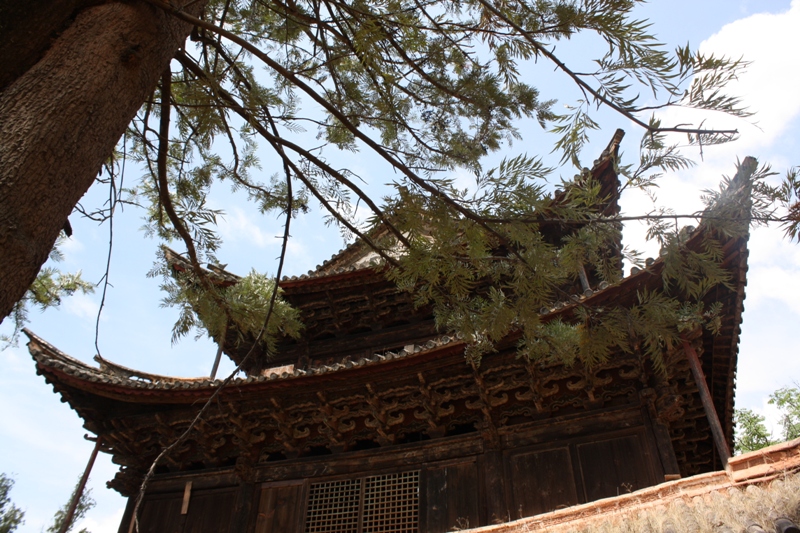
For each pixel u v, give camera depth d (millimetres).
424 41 6039
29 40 4012
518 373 12688
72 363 14938
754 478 7949
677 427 13570
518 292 5824
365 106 7473
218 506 14055
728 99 4020
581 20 4598
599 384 12008
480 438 12797
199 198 7891
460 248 5633
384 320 18641
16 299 3250
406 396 13625
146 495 14820
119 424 15336
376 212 5594
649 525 7801
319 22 6430
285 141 5809
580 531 8523
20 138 3475
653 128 4332
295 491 13664
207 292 6828
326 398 13930
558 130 4598
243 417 14508
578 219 5125
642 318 5797
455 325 6301
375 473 13234
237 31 8445
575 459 11703
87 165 3781
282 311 6840
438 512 12117
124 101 4152
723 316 11492
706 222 4691
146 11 4523
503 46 6262
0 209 3221
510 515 11469
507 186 5012
